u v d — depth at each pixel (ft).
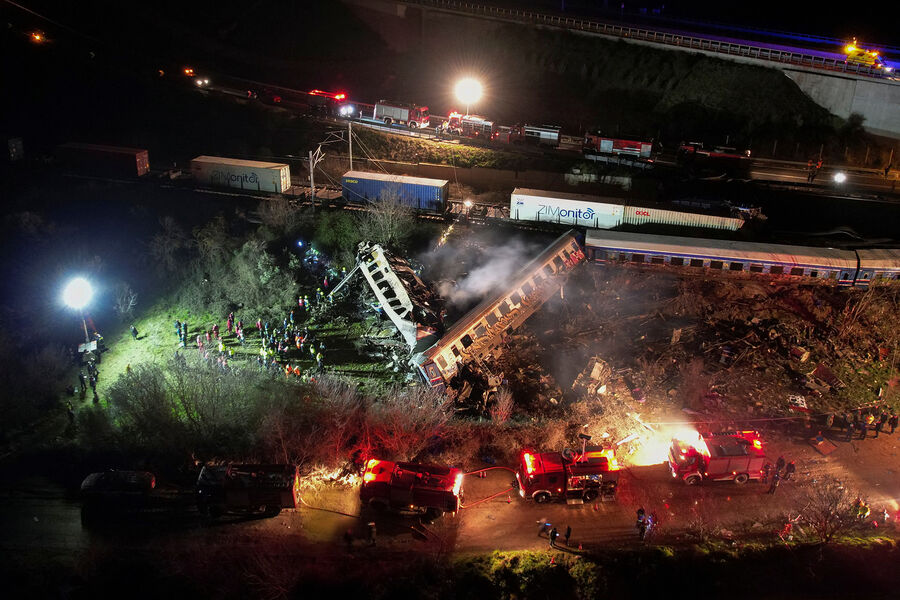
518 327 159.74
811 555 108.58
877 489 121.49
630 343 156.56
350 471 123.13
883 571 107.04
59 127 248.93
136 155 217.77
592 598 103.09
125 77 263.29
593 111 257.14
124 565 104.53
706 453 117.91
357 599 101.14
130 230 200.03
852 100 237.45
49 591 101.65
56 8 292.81
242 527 111.86
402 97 269.23
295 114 247.70
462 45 286.87
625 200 195.72
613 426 133.69
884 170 221.87
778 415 138.82
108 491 113.70
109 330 172.04
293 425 128.57
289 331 162.30
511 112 257.14
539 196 193.98
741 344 156.56
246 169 209.26
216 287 178.19
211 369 138.00
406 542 109.50
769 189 204.54
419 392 138.31
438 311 163.63
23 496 118.62
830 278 168.86
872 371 152.35
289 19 302.25
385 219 183.62
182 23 302.66
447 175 218.59
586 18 289.53
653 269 175.22
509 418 135.95
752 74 252.01
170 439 127.44
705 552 107.86
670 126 247.29
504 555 106.63
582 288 173.47
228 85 267.39
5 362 152.76
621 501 117.29
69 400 147.23
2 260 187.52
